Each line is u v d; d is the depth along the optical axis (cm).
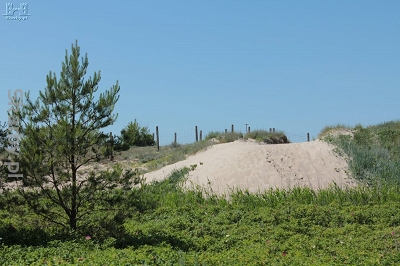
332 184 1783
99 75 1153
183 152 2914
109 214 1123
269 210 1429
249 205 1543
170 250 973
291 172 1883
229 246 1095
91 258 854
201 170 2081
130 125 1167
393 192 1598
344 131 2375
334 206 1460
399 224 1282
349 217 1305
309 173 1872
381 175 1800
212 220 1375
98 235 1080
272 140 3117
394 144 2111
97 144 1118
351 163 1906
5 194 1068
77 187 1095
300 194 1600
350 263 872
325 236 1162
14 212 1067
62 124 1059
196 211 1479
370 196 1594
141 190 1131
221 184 1862
